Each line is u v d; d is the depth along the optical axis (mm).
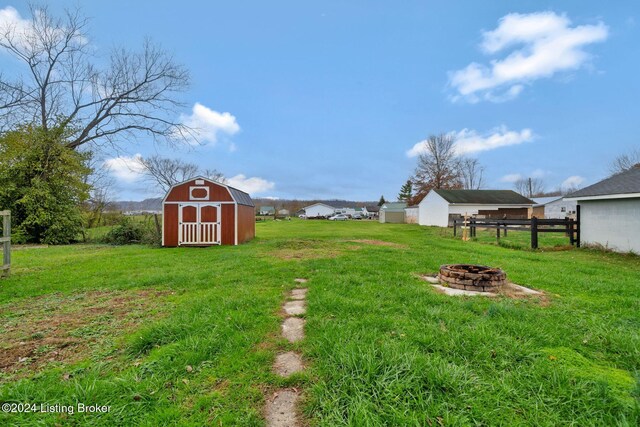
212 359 2535
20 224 14297
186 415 1888
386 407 1865
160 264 7555
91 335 3146
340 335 2799
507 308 3525
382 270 6109
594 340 2820
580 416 1809
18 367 2508
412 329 2963
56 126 15547
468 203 29000
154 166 34281
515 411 1851
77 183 16031
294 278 5664
